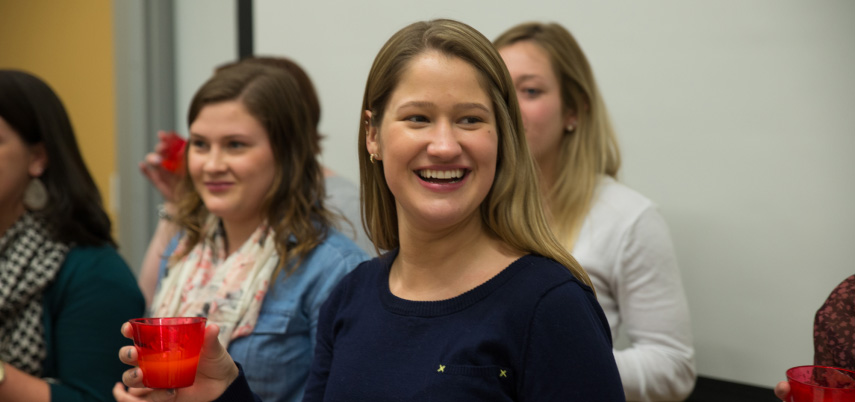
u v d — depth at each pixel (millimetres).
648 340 1647
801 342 1751
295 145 1659
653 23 1989
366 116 1119
